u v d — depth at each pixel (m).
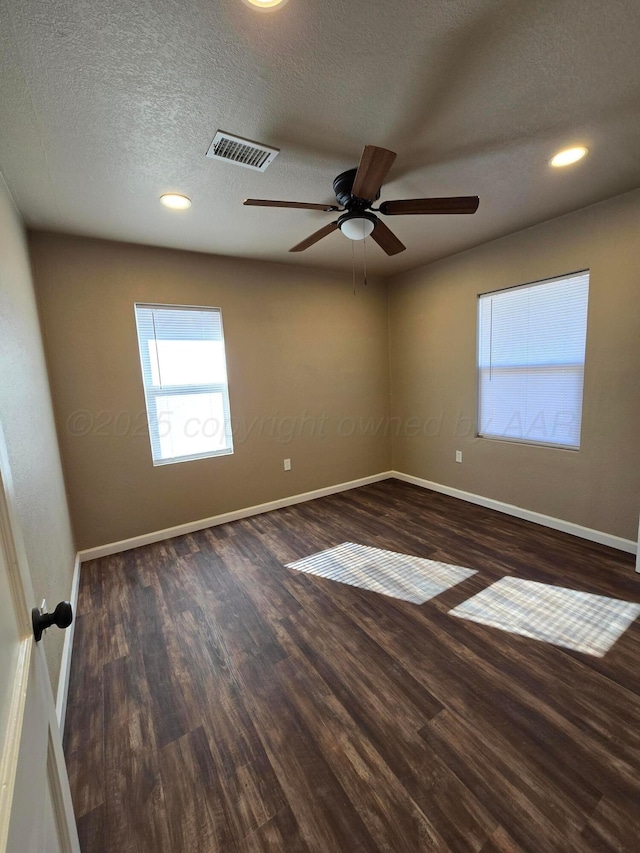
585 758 1.34
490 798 1.23
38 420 2.06
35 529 1.62
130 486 3.17
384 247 2.49
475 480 3.84
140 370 3.14
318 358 4.14
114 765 1.39
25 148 1.72
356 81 1.43
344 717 1.55
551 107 1.61
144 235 2.84
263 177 2.08
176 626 2.16
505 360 3.45
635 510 2.68
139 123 1.61
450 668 1.77
